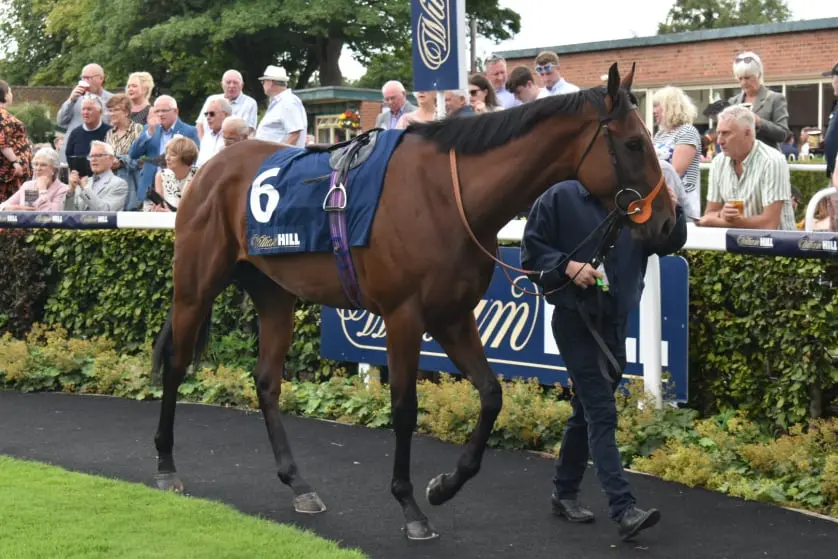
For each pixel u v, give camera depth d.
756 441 4.72
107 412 6.14
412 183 3.84
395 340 3.86
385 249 3.84
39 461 4.99
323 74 27.52
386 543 3.81
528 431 5.10
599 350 3.82
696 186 5.94
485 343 5.69
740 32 19.19
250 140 4.68
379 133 4.05
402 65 27.44
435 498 4.01
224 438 5.45
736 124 5.30
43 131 24.98
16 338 7.58
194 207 4.66
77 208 7.68
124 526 3.88
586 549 3.71
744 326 4.84
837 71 5.80
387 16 26.44
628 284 3.78
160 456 4.63
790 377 4.67
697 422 4.92
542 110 3.65
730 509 4.12
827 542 3.72
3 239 7.54
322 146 4.30
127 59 28.03
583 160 3.60
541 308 5.41
